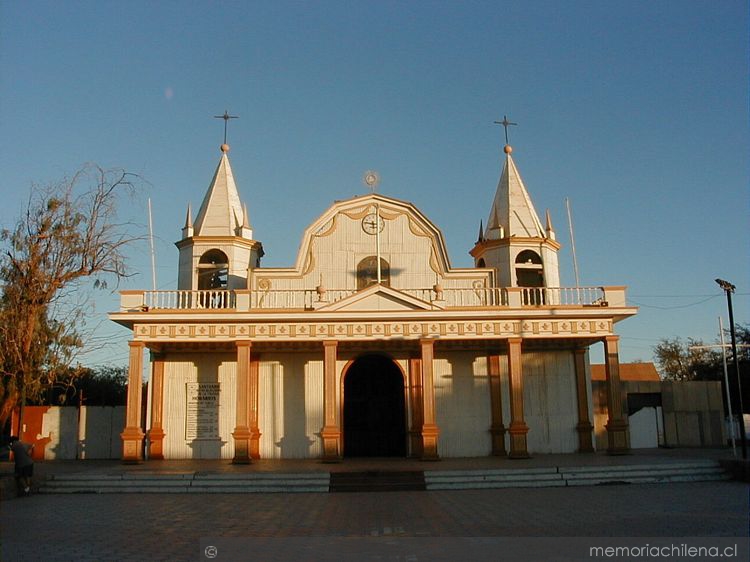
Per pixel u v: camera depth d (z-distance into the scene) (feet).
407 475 81.41
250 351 109.91
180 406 110.32
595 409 125.08
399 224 115.44
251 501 69.51
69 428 118.32
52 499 72.54
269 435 109.50
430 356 101.50
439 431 109.29
